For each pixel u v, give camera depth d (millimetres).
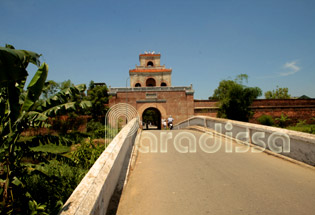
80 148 7449
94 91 24609
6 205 3525
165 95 27625
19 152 4078
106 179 3381
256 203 3711
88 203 2463
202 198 3977
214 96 33781
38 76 3768
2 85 3553
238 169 5609
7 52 2621
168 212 3529
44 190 4637
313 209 3461
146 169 5934
